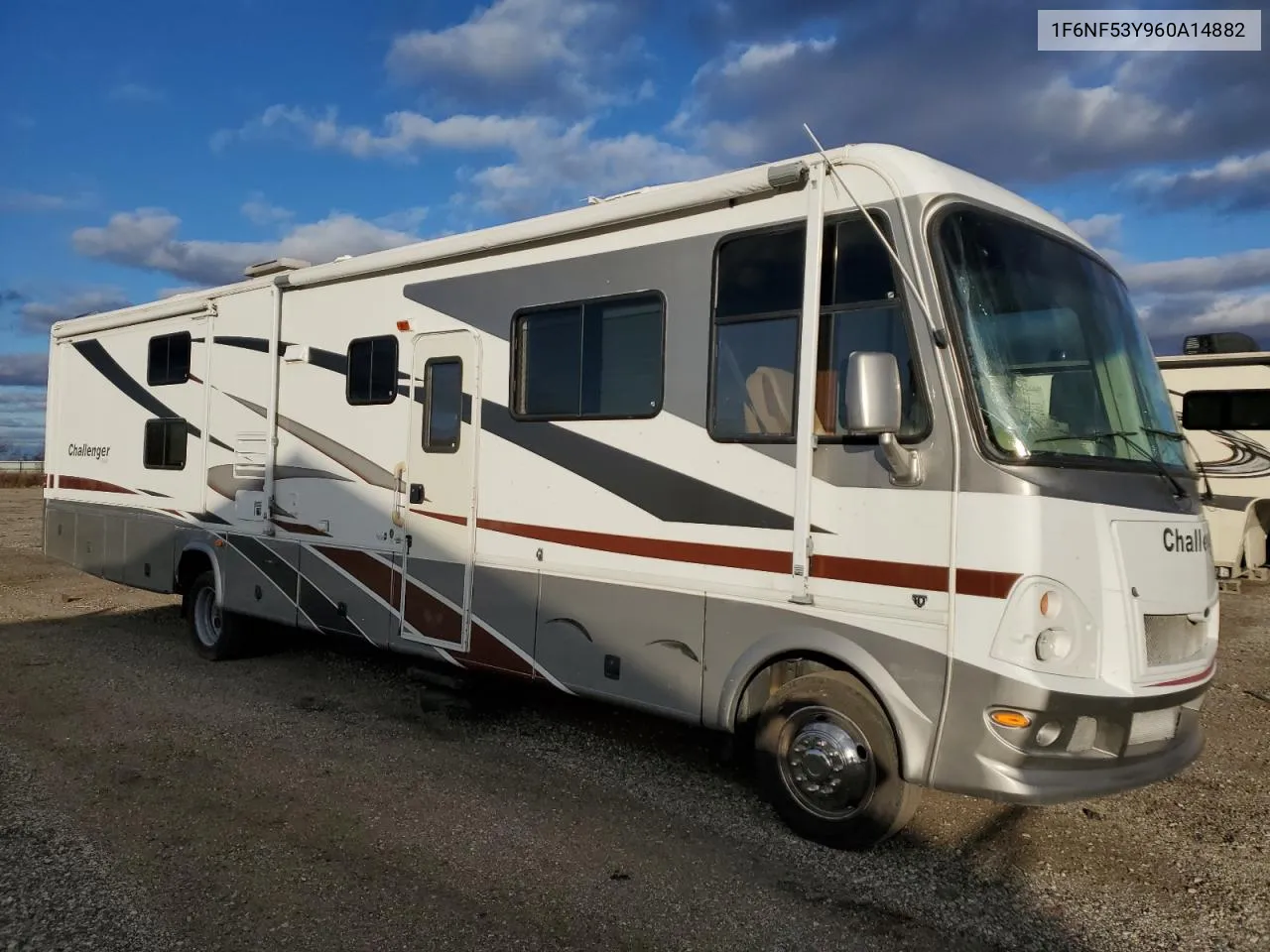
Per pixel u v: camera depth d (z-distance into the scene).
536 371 5.21
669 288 4.63
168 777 4.93
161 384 7.94
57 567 12.98
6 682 6.82
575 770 5.16
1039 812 4.66
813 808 4.17
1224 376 12.00
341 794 4.74
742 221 4.39
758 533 4.27
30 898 3.60
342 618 6.28
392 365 5.96
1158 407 4.48
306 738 5.63
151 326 8.07
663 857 4.08
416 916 3.52
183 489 7.69
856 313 4.02
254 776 4.97
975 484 3.65
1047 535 3.56
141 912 3.51
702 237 4.52
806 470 4.09
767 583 4.24
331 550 6.34
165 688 6.72
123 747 5.41
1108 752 3.69
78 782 4.83
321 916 3.51
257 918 3.48
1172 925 3.62
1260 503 11.75
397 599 5.89
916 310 3.82
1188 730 4.14
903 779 3.88
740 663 4.31
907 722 3.81
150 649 8.04
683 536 4.53
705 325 4.49
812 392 4.09
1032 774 3.59
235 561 7.16
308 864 3.95
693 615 4.48
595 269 4.94
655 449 4.64
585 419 4.93
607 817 4.50
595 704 6.43
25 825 4.28
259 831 4.27
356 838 4.22
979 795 3.64
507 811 4.55
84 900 3.60
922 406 3.79
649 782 4.97
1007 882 3.92
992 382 3.77
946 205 3.90
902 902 3.72
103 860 3.95
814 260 4.11
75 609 9.95
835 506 4.02
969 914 3.64
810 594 4.09
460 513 5.53
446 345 5.64
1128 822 4.58
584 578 4.92
